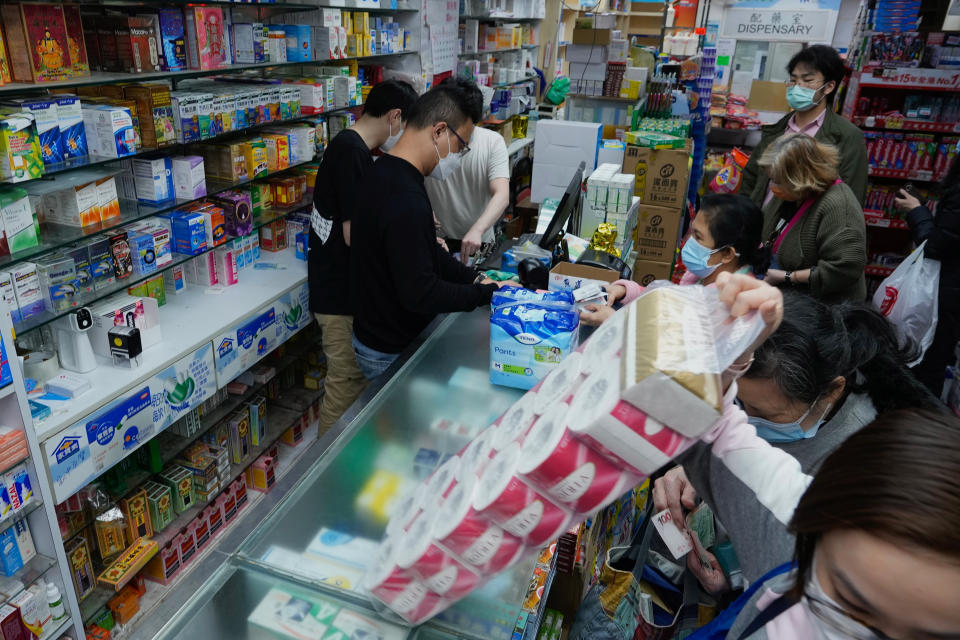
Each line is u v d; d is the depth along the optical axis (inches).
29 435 81.1
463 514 36.2
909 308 148.9
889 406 50.2
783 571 31.2
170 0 108.4
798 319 47.6
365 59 179.6
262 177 142.6
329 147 117.5
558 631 68.6
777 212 135.8
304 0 135.4
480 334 90.0
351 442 62.1
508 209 233.3
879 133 222.2
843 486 21.8
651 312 31.6
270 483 145.6
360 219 99.0
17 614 84.0
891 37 209.3
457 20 199.2
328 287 122.5
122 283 104.7
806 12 311.4
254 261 144.9
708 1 312.2
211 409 129.7
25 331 88.7
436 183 165.3
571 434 30.8
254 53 122.1
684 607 54.1
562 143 189.9
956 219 141.3
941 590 19.9
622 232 138.9
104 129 95.3
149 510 115.0
